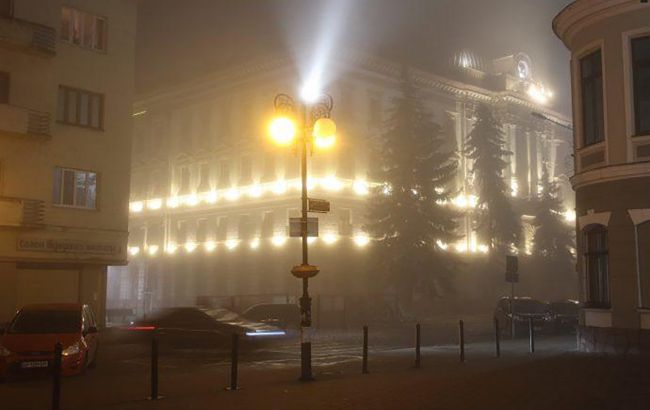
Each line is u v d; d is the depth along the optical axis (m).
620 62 19.95
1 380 15.85
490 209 57.47
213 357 22.28
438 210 47.97
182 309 24.42
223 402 11.96
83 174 32.38
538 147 72.88
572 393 12.40
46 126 30.36
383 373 16.62
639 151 19.41
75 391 14.20
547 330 34.03
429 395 12.34
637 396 12.00
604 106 20.23
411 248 46.97
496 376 15.11
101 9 33.59
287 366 19.30
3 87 30.03
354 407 11.13
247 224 56.53
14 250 29.50
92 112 33.03
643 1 19.61
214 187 59.22
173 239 62.56
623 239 19.41
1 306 28.95
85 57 32.78
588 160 20.95
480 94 67.00
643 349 18.64
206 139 60.41
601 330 19.81
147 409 11.39
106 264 32.72
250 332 23.28
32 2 30.91
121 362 20.91
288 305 33.28
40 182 30.67
